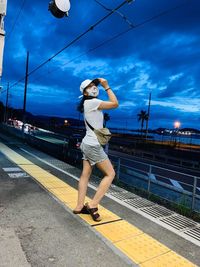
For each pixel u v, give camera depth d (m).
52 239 3.43
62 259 2.97
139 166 18.59
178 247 3.51
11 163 9.16
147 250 3.35
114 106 3.84
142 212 4.83
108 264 2.95
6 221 3.92
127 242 3.53
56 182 6.69
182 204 6.10
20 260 2.88
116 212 4.68
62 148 13.24
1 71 6.06
